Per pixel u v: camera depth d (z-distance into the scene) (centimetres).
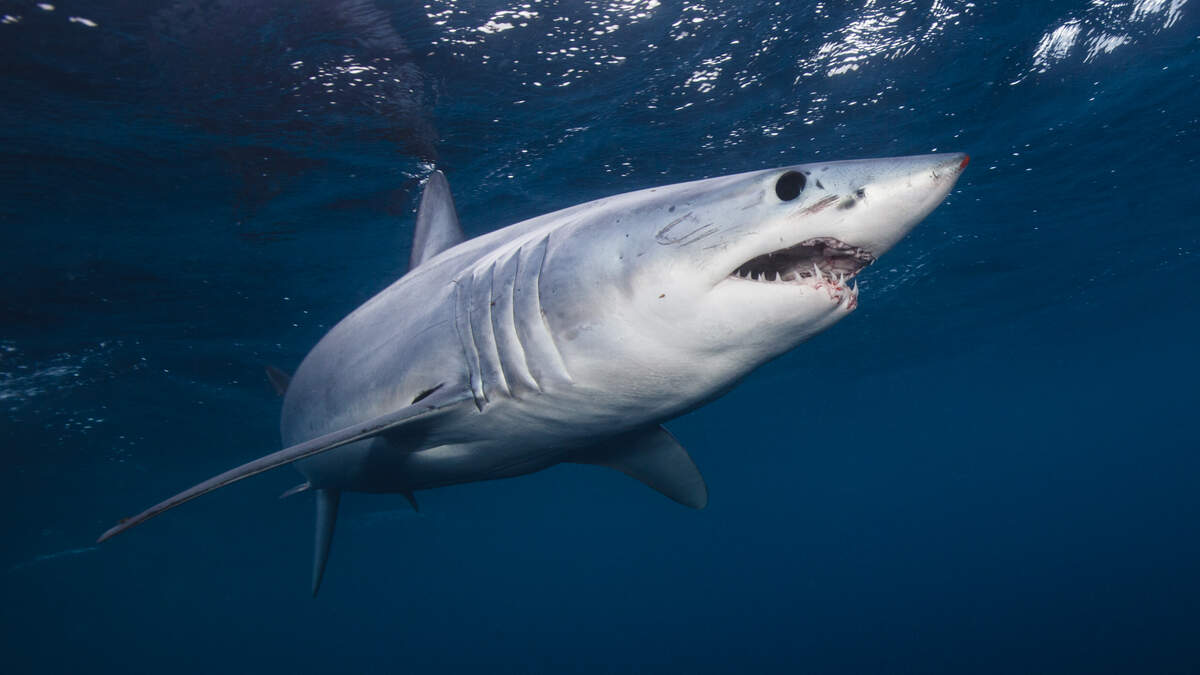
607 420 260
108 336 1023
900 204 183
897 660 3672
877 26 659
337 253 916
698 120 757
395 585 9031
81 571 3475
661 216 217
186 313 1005
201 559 3834
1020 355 3023
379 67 576
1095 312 2447
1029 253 1562
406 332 297
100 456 1695
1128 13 706
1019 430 7269
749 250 198
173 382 1285
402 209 830
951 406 4344
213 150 656
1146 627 3077
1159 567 4888
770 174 198
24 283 830
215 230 802
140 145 632
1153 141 1070
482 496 3497
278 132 644
